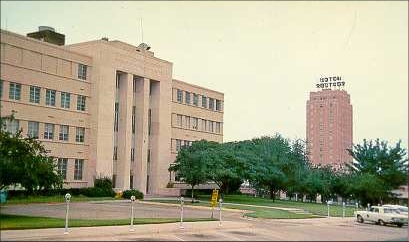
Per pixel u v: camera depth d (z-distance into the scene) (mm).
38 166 30328
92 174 56531
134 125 64312
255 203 56438
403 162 68312
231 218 35625
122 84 61688
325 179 71312
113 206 42688
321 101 140500
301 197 82125
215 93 81375
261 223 32781
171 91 69312
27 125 50375
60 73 54250
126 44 61469
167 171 67688
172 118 70875
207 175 53969
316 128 140250
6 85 48562
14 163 28906
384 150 69312
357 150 71438
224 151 58406
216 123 81562
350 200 86688
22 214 32000
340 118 137375
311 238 23984
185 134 73562
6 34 48719
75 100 55875
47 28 60406
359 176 66688
